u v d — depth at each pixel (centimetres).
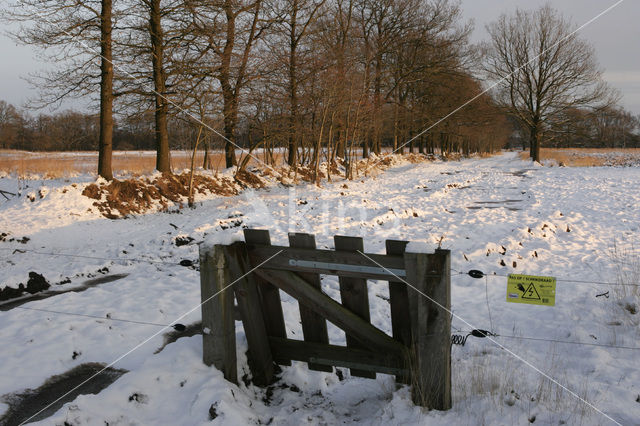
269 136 2345
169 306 603
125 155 3797
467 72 3869
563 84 3931
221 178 2077
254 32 2166
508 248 885
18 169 2034
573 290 658
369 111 2844
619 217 1184
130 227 1312
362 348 421
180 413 360
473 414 362
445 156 5491
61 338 491
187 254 920
